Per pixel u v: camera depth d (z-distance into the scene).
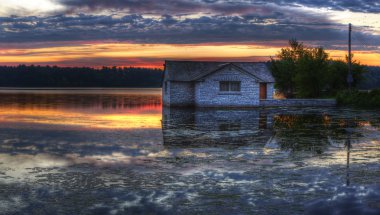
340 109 38.53
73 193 9.57
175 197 9.23
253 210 8.34
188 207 8.55
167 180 10.73
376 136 19.28
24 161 13.33
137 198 9.17
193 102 41.78
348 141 17.62
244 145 16.58
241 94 40.53
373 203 8.77
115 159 13.63
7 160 13.51
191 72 41.41
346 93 47.03
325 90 54.69
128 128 22.91
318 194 9.41
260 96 44.28
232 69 40.16
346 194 9.41
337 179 10.76
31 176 11.23
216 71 39.88
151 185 10.24
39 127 23.67
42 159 13.68
